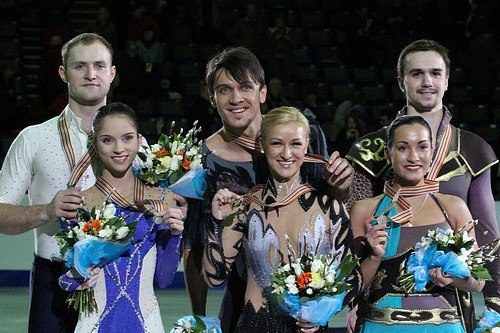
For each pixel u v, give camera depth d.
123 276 11.25
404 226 11.30
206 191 11.70
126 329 11.17
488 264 11.98
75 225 11.09
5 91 30.94
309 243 10.82
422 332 11.09
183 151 11.41
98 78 11.84
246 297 11.08
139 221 11.28
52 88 30.72
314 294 10.30
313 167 11.43
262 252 10.93
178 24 35.50
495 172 29.34
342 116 30.30
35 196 12.02
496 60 34.72
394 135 11.39
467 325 11.51
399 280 11.15
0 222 11.34
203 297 12.27
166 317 20.77
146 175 11.38
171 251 11.38
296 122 10.88
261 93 11.73
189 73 33.81
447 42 35.81
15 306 22.52
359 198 12.23
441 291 11.22
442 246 10.79
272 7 36.88
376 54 35.47
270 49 33.81
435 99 12.05
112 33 33.09
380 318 11.24
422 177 11.48
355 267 10.79
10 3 36.56
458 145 12.13
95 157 11.80
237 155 11.80
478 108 33.56
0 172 12.13
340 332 19.31
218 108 11.61
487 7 36.03
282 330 10.86
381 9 35.97
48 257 11.88
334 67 34.91
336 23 36.47
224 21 35.81
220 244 11.10
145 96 32.38
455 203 11.39
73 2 37.31
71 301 11.12
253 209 11.06
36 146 11.91
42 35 35.22
